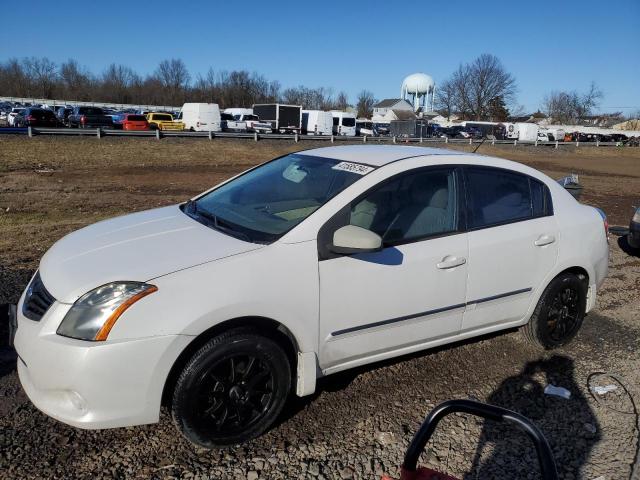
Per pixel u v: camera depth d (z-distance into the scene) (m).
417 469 1.81
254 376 2.80
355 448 2.87
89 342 2.46
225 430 2.76
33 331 2.59
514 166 3.94
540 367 3.91
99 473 2.59
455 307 3.50
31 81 83.88
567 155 43.19
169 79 87.94
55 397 2.56
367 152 3.73
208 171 20.25
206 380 2.66
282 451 2.82
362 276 3.05
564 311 4.17
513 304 3.84
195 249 2.83
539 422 3.21
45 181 14.99
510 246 3.68
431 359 3.92
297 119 45.28
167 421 3.02
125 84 90.50
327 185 3.32
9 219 8.48
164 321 2.51
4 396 3.16
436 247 3.35
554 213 4.02
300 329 2.88
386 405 3.29
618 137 64.19
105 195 12.43
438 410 1.72
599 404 3.43
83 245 3.04
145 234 3.11
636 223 7.28
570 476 2.74
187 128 40.12
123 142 25.58
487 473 2.73
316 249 2.93
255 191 3.61
